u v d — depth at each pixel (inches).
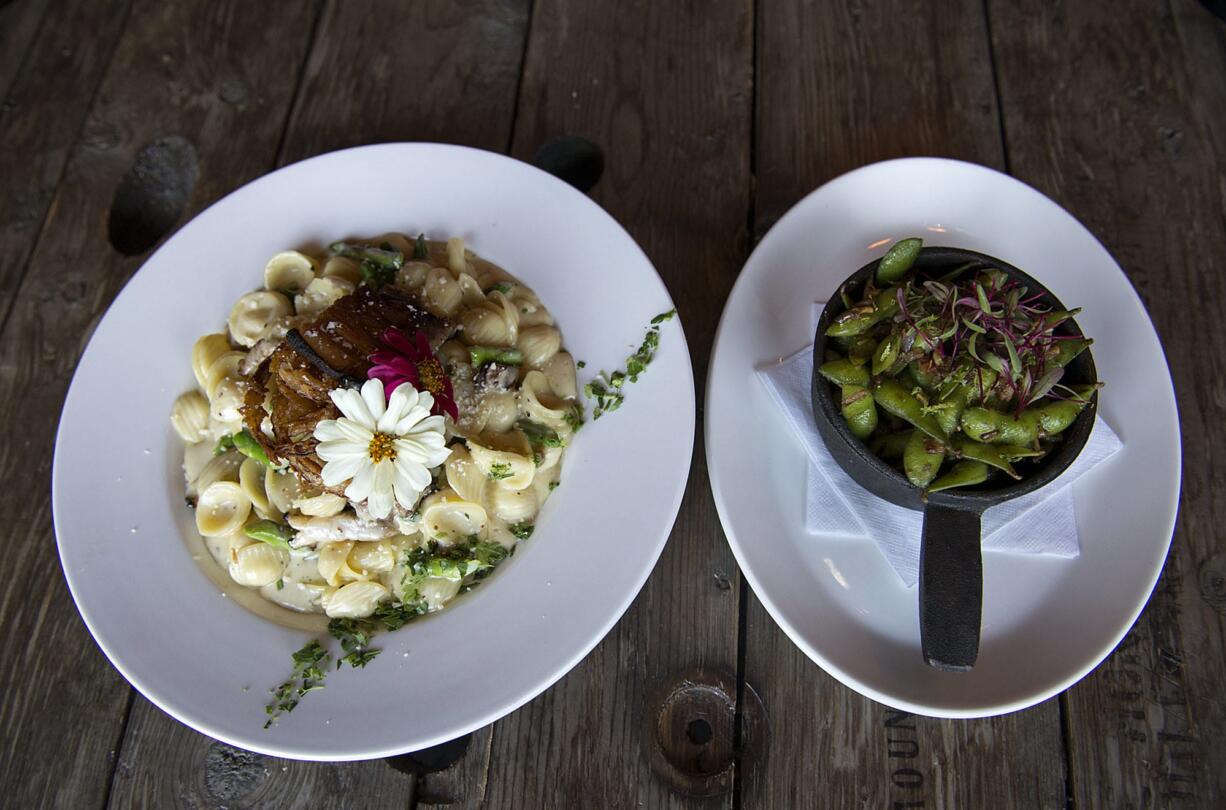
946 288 17.7
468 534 20.2
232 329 22.0
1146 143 25.4
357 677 18.7
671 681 20.6
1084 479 19.8
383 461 18.0
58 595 21.9
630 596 18.5
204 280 22.2
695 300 23.7
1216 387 22.7
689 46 26.8
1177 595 21.0
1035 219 21.8
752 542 19.3
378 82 26.9
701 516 21.6
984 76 26.4
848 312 18.1
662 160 25.4
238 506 20.7
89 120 26.7
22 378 23.9
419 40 27.3
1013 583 19.2
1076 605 18.9
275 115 26.6
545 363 21.0
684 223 24.6
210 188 25.8
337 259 22.1
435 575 19.6
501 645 18.7
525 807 20.0
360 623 19.4
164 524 20.4
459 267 21.6
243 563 20.0
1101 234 24.3
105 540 20.0
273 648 19.2
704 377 22.9
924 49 26.7
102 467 20.6
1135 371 20.5
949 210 22.1
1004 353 17.3
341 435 18.0
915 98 26.1
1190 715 20.1
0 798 20.3
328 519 20.1
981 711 18.1
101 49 27.5
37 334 24.4
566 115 26.1
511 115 26.3
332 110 26.6
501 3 27.7
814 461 19.8
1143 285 23.8
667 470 19.3
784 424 20.4
